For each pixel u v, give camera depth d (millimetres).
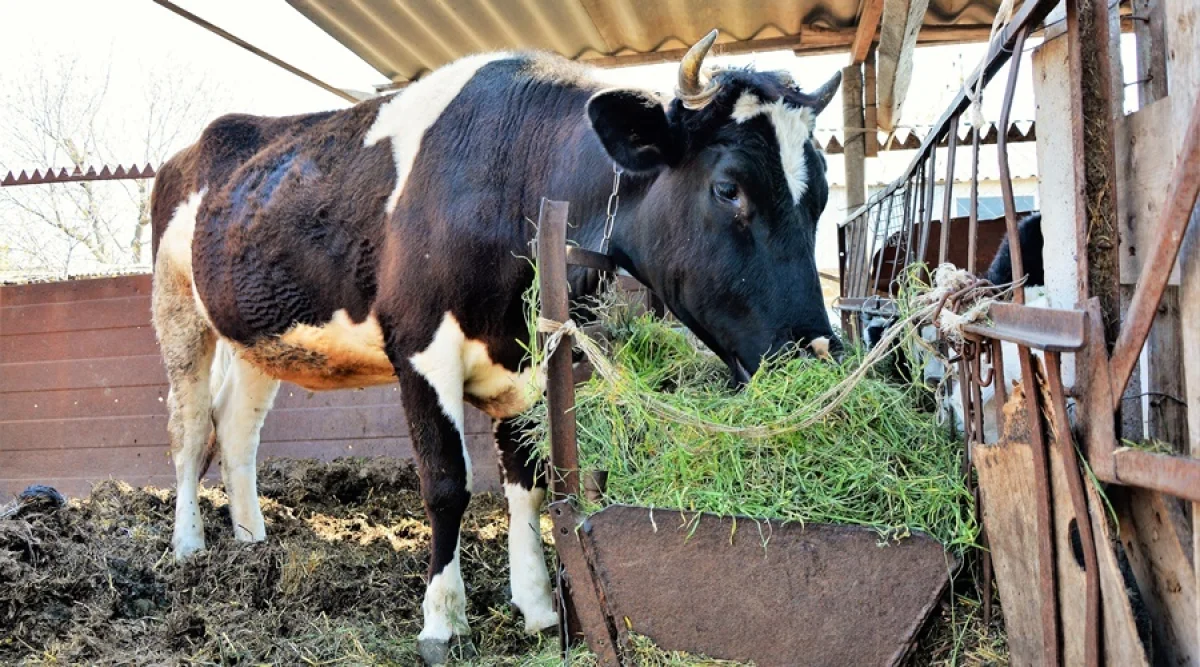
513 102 3756
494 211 3570
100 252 15969
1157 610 1850
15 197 15680
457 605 3529
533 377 3037
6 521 4262
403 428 7273
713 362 3404
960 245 6098
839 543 2324
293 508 5945
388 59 7387
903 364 3111
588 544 2490
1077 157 1871
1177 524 1720
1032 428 1928
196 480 4984
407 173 3857
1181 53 1648
